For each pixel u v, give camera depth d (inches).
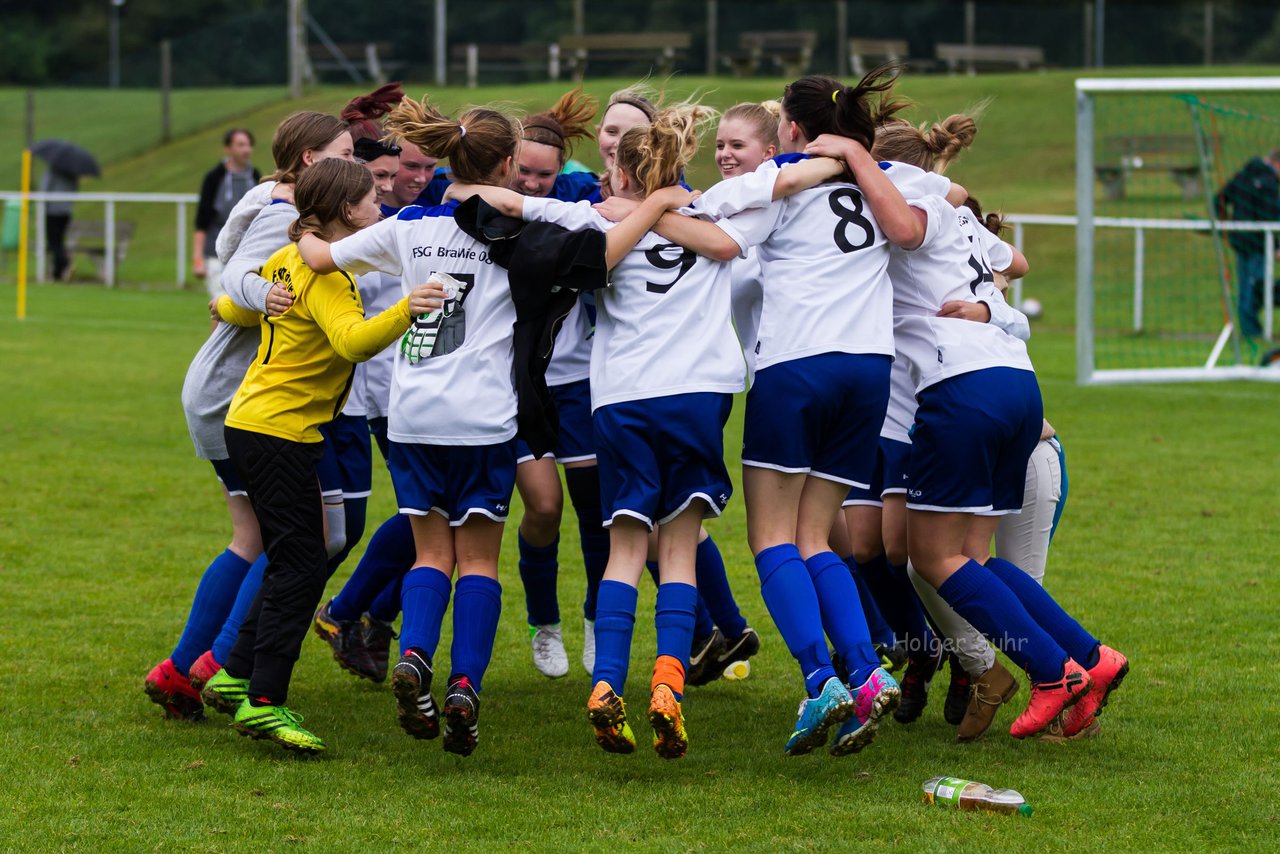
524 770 430.9
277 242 470.0
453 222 435.5
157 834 372.5
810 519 442.6
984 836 371.9
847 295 434.3
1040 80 3341.5
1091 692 446.3
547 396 429.7
